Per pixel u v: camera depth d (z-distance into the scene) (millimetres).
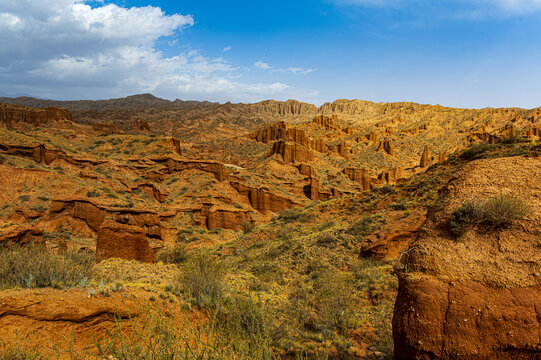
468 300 4133
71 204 40531
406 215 22797
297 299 12742
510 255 4293
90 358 5164
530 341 3693
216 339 3992
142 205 54344
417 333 4234
